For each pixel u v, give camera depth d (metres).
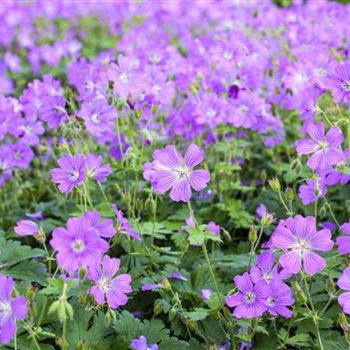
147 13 10.57
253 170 6.24
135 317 4.29
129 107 5.16
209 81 6.13
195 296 4.27
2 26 10.51
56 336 3.83
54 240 3.22
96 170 4.26
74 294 3.98
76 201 5.24
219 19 9.18
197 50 7.02
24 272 4.33
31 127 5.62
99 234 3.43
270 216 3.97
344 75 4.15
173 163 3.66
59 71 9.57
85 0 11.72
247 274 3.63
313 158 3.91
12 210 5.84
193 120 5.91
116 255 4.96
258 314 3.59
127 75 4.88
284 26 7.68
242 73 6.16
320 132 3.89
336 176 4.19
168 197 5.37
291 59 7.20
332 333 4.08
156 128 6.02
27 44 10.59
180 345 3.97
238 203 5.43
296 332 4.11
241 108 5.79
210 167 5.96
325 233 3.53
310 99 4.63
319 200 5.38
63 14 11.58
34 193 6.10
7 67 9.99
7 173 5.87
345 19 7.27
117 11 10.95
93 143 6.30
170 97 5.50
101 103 4.59
